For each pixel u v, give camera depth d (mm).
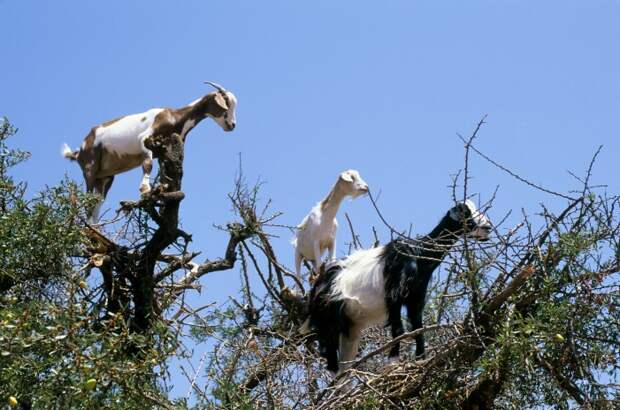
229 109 11719
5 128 9602
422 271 10031
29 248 8938
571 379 8438
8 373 7258
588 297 8406
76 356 7391
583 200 8609
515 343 7934
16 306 7945
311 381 9289
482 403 8594
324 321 10336
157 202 9828
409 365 8820
